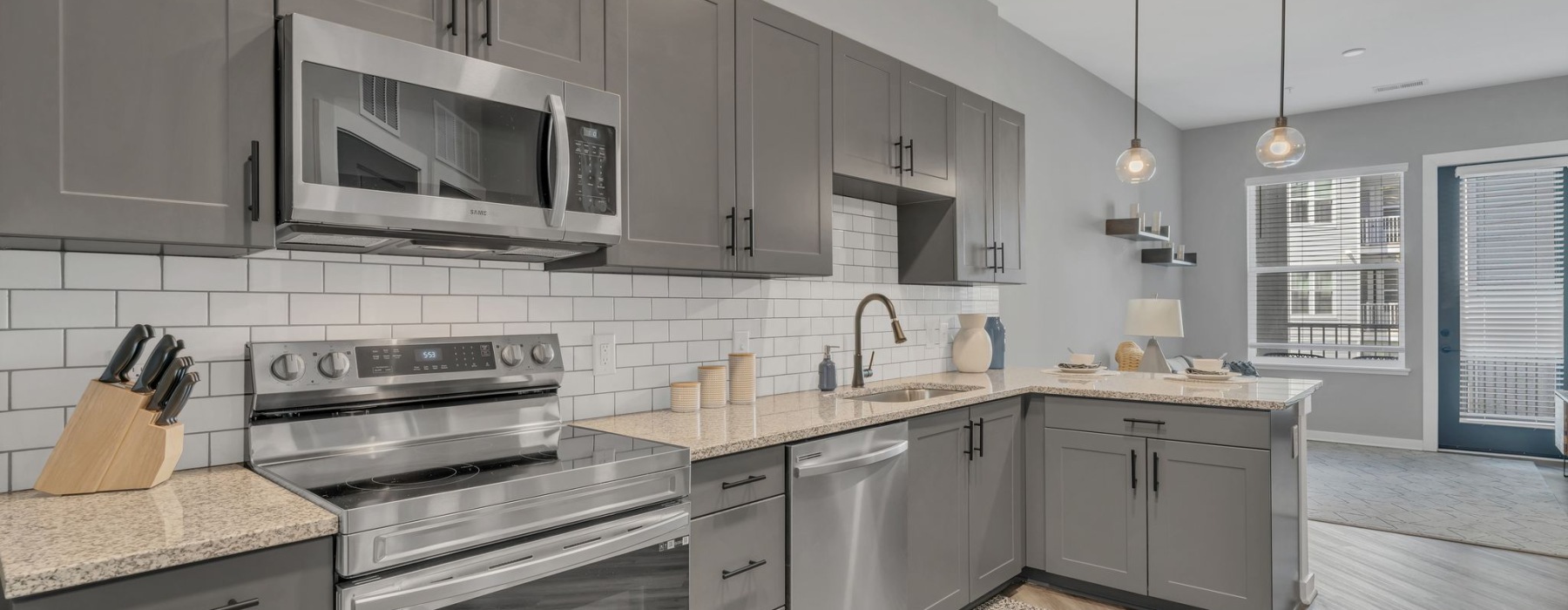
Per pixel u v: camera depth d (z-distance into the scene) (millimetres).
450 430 1947
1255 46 5047
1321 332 6656
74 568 1036
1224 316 7070
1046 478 3180
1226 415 2746
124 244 1456
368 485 1499
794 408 2580
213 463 1702
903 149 3135
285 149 1480
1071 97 5332
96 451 1444
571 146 1915
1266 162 3438
